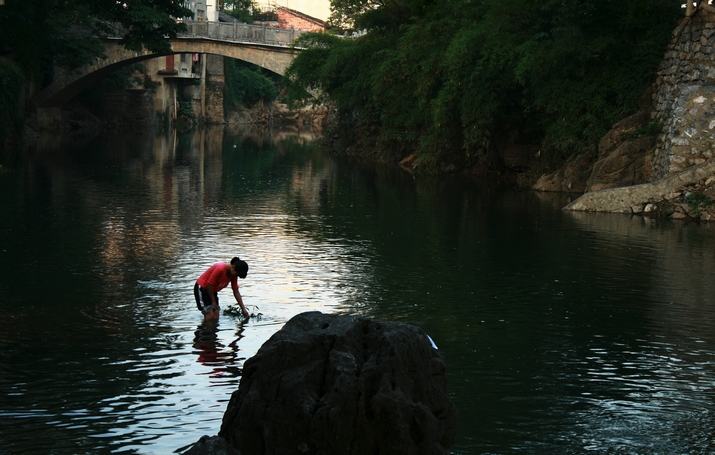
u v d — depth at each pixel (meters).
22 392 7.72
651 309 11.67
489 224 20.00
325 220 19.92
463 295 12.26
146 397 7.64
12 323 10.12
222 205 22.30
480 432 7.01
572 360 9.20
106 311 10.78
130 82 68.94
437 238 17.56
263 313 10.86
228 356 8.94
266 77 105.25
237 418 5.13
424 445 4.97
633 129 26.09
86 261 13.97
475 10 33.75
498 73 30.22
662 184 22.55
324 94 50.75
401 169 37.78
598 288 12.96
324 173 34.38
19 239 15.84
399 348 5.10
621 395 8.06
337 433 4.88
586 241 17.64
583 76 27.52
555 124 28.09
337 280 13.05
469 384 8.28
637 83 26.64
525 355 9.34
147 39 47.19
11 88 41.94
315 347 5.18
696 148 22.78
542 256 15.69
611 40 26.20
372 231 18.34
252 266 13.97
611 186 25.12
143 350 9.10
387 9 42.72
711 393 8.20
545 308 11.61
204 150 47.19
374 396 4.91
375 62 42.22
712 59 23.25
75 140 49.97
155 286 12.27
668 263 15.18
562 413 7.52
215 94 87.06
